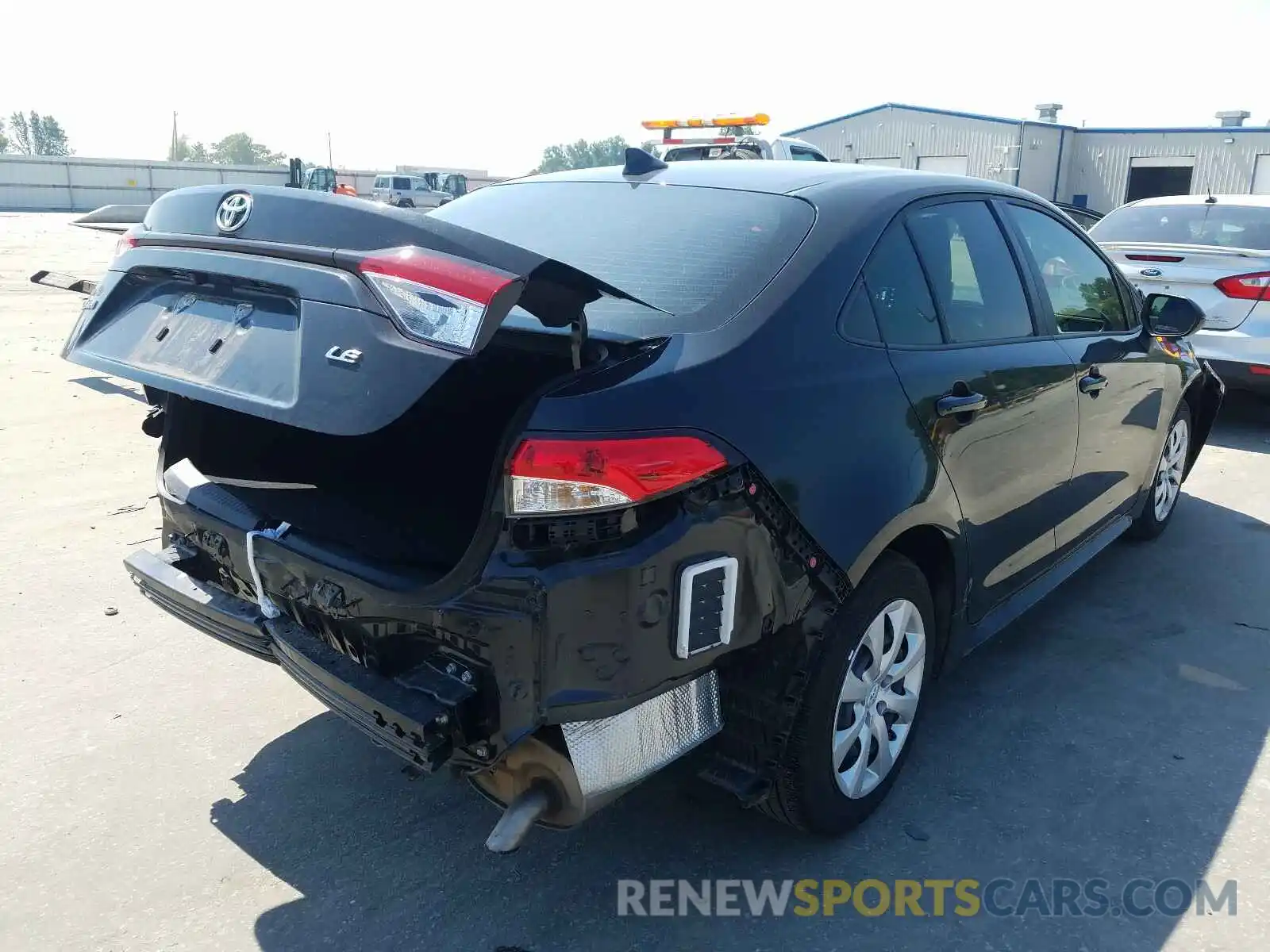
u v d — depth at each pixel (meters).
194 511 2.77
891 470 2.58
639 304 2.42
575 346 2.10
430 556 2.31
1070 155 32.41
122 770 3.07
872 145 33.31
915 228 2.97
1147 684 3.68
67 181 52.84
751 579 2.24
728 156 12.35
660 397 2.12
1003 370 3.09
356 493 2.68
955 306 3.04
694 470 2.10
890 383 2.62
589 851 2.74
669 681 2.15
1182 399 4.82
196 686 3.57
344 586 2.28
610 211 3.05
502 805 2.24
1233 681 3.70
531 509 2.00
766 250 2.63
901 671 2.84
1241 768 3.15
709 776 2.47
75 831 2.79
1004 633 4.08
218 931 2.44
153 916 2.48
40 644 3.84
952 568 2.98
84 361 2.54
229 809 2.90
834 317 2.56
